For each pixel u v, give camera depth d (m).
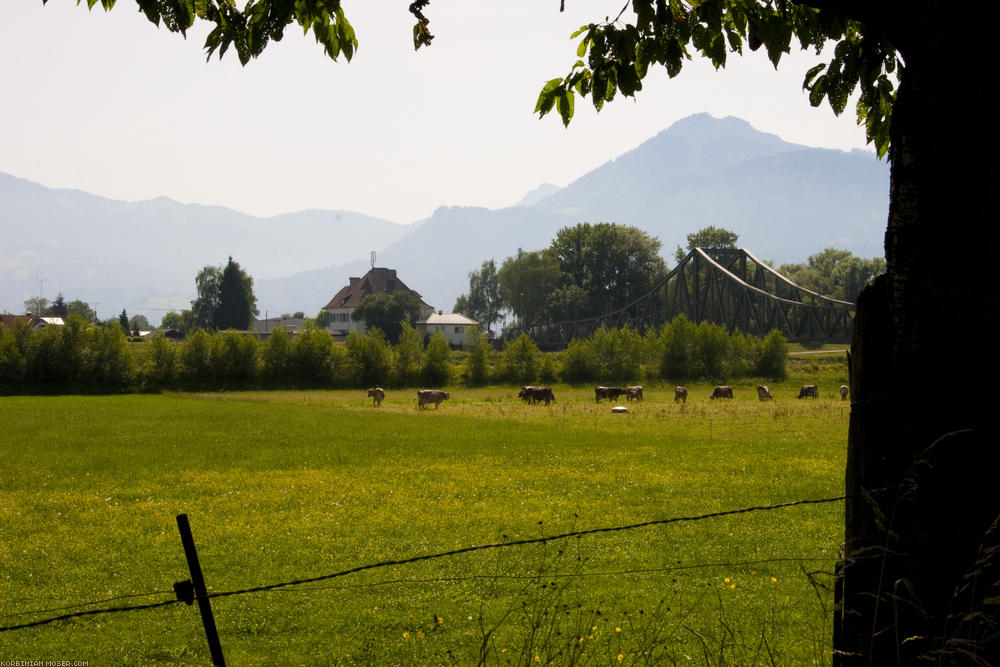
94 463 26.47
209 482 22.39
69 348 75.25
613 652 8.49
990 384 4.11
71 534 15.82
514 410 51.34
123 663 9.15
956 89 4.20
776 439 32.22
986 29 4.16
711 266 111.81
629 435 34.28
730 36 6.11
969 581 4.09
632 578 12.05
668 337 87.38
